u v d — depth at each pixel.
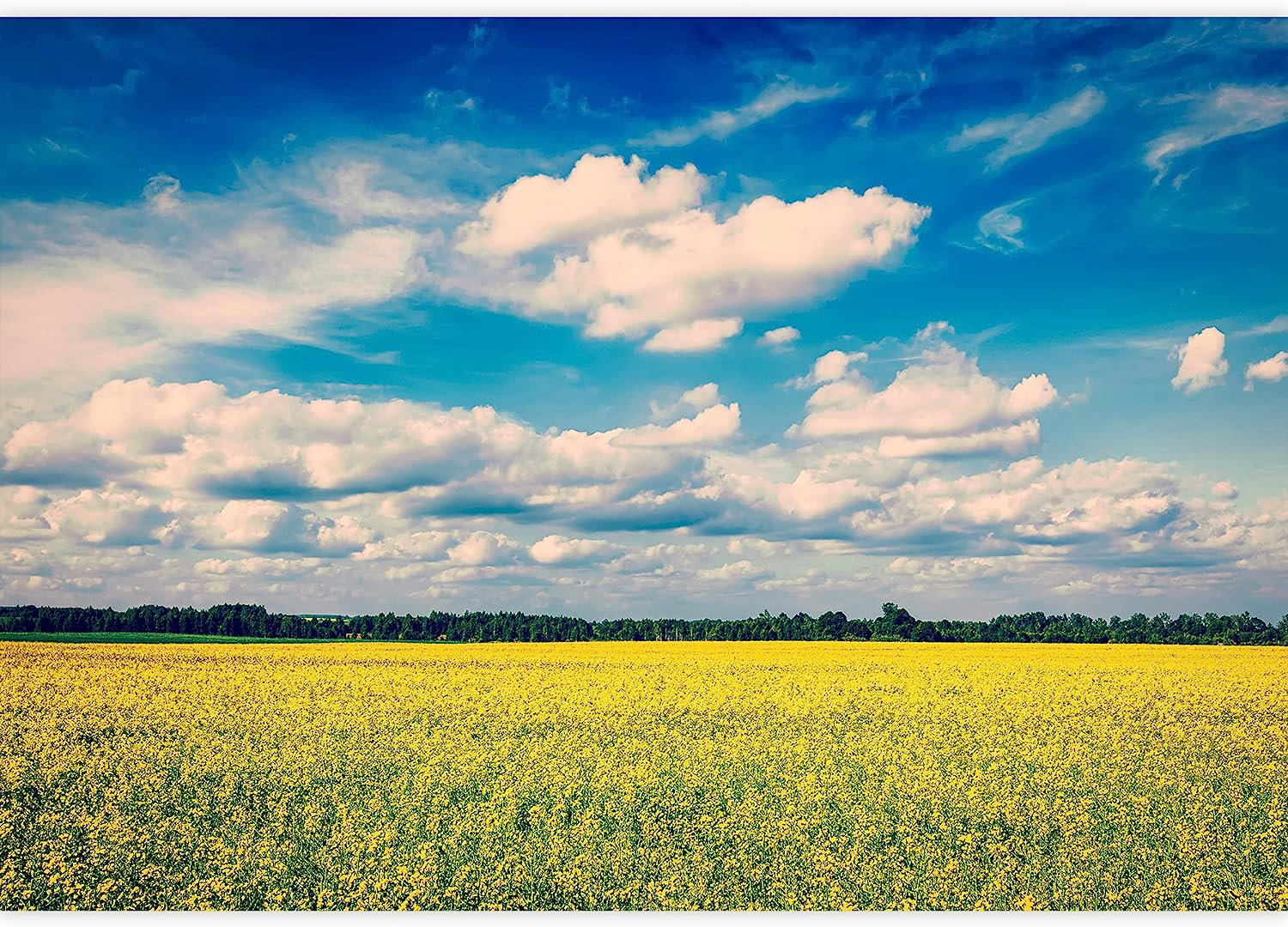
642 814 11.03
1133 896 8.64
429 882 8.76
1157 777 12.95
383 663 34.31
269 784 12.48
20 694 21.48
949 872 9.13
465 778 12.66
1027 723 17.47
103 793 11.94
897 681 25.86
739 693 22.50
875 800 11.73
